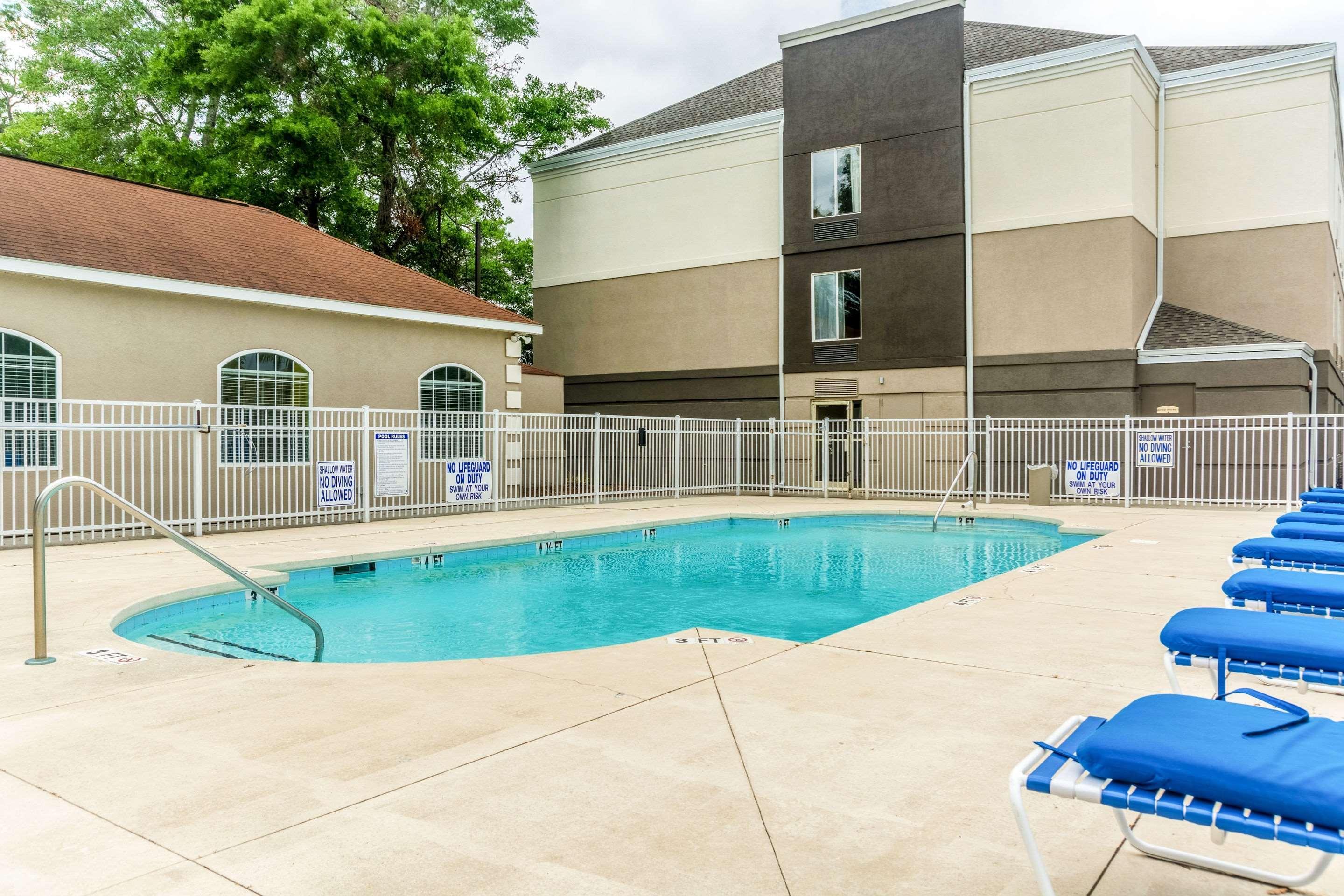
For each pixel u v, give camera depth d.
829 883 2.49
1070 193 18.31
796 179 21.59
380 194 29.27
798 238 21.55
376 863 2.62
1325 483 15.85
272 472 14.83
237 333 14.47
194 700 4.39
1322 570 5.50
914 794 3.14
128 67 28.06
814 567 11.47
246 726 3.97
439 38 25.11
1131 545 10.66
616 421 23.39
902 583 10.27
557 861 2.63
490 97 27.12
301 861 2.64
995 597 7.34
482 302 18.95
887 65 20.27
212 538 11.69
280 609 8.47
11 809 3.05
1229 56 19.69
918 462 19.91
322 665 5.14
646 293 24.22
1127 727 2.07
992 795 3.12
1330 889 2.44
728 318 22.91
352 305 15.68
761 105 23.84
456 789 3.20
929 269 19.81
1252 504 15.96
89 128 27.42
